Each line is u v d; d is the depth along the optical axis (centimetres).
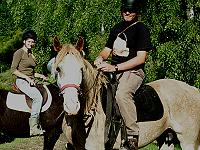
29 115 638
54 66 390
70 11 1039
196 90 507
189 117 485
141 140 461
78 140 423
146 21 952
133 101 435
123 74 434
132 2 433
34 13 1116
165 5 934
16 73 637
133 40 438
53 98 648
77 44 403
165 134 510
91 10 982
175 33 967
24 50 648
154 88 483
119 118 427
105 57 463
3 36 1844
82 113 411
